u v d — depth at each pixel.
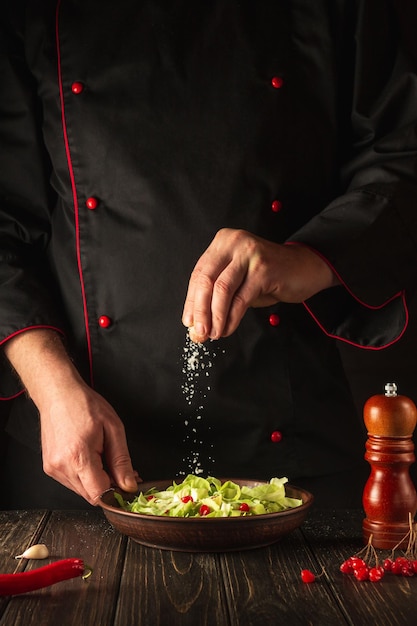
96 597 1.23
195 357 1.92
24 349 1.87
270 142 1.98
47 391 1.76
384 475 1.48
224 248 1.62
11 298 1.93
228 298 1.57
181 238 1.95
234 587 1.27
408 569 1.32
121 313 1.97
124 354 1.97
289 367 1.94
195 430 1.94
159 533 1.41
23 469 2.08
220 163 1.96
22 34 2.11
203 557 1.41
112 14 2.02
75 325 2.01
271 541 1.47
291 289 1.67
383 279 1.82
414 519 1.62
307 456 1.93
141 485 1.65
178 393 1.95
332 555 1.43
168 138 1.98
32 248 2.11
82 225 2.00
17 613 1.17
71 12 2.04
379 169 1.92
